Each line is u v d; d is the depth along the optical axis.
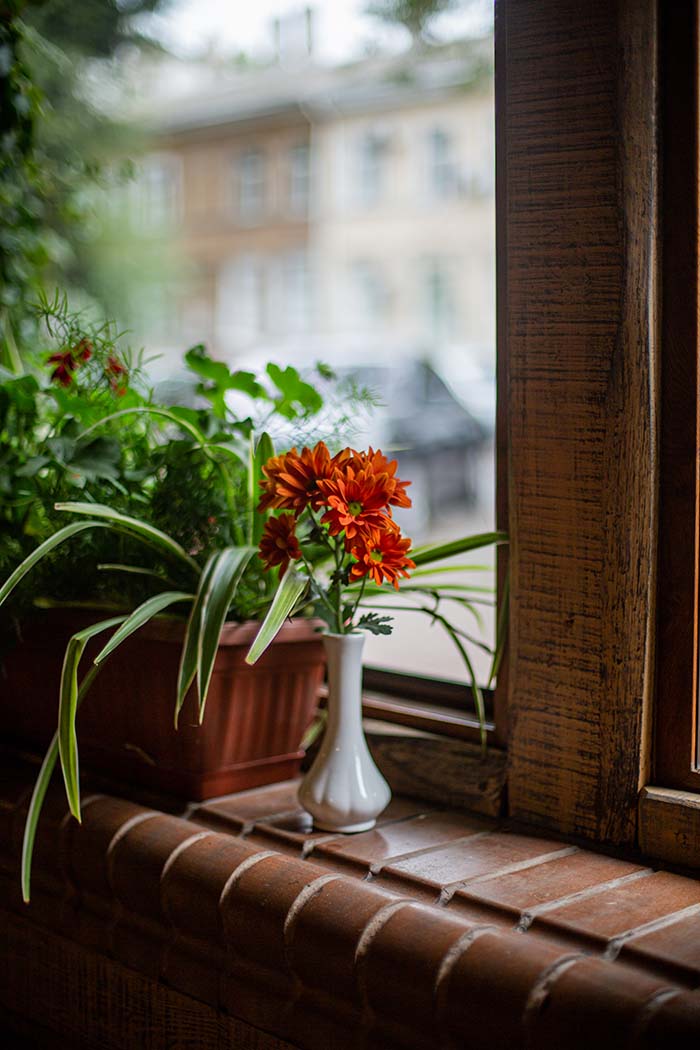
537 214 0.94
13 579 0.95
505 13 0.97
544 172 0.93
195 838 0.95
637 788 0.92
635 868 0.89
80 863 1.01
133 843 0.97
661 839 0.89
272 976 0.85
